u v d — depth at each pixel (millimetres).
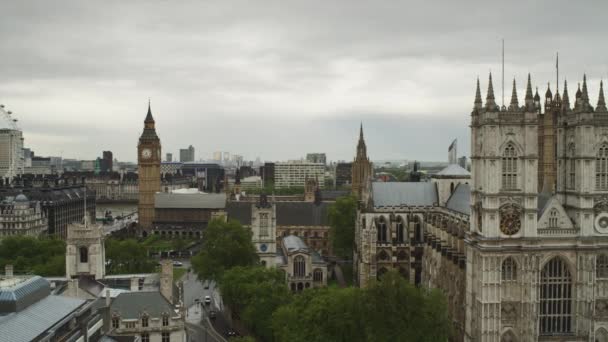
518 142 129250
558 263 132000
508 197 129250
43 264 182875
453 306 155375
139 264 199750
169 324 122188
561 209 131250
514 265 131000
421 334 115562
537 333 130250
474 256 135500
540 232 130750
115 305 122188
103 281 149625
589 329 131250
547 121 153125
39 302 96875
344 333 119375
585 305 131250
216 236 197375
